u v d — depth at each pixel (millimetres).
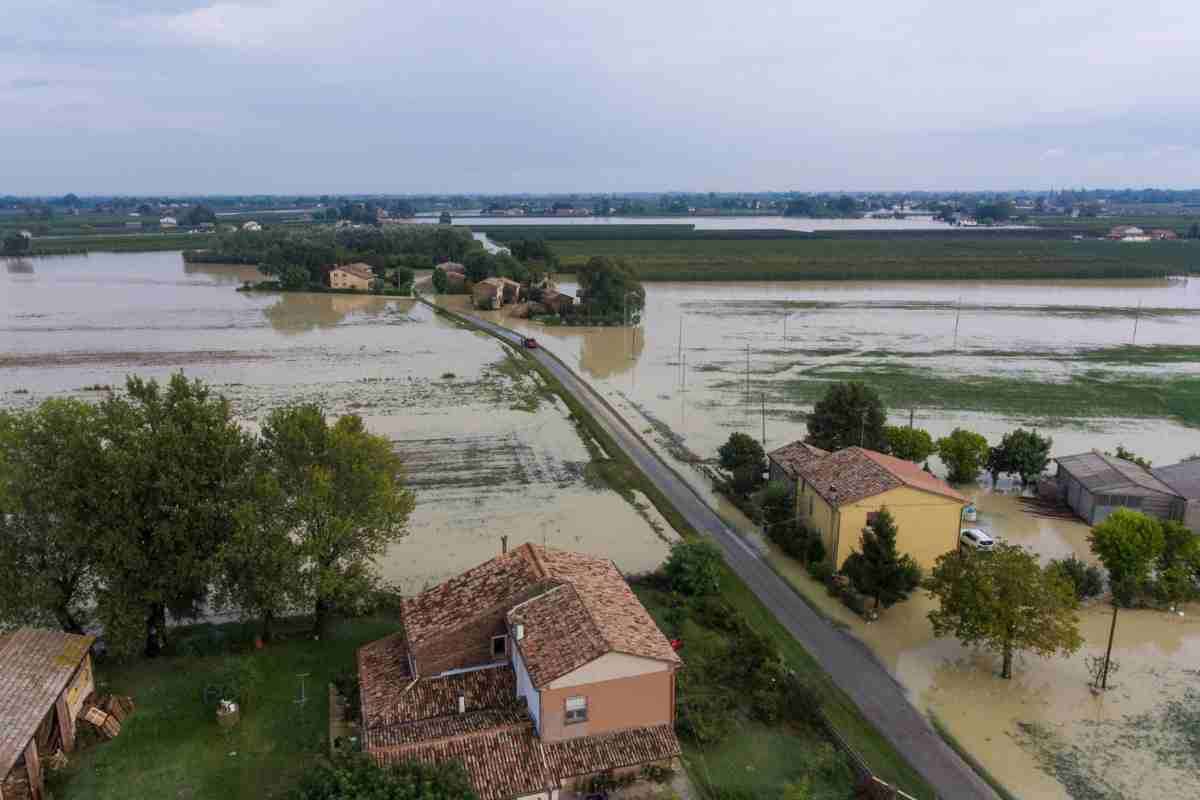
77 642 38531
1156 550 54000
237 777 35562
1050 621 44094
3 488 39375
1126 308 169625
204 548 42844
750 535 63781
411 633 39531
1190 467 68188
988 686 45000
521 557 43406
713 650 46219
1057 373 113250
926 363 118875
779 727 40688
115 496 40750
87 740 37250
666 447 83375
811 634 49875
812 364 118312
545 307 157375
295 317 154000
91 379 104750
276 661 44281
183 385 45344
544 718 34969
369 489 46500
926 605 53812
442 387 103000
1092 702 43594
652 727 36719
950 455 73375
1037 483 72812
